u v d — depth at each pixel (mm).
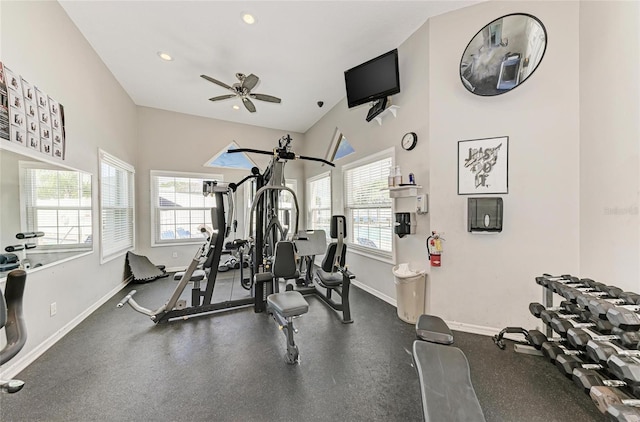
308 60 3182
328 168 4824
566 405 1485
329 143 4715
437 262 2430
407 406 1485
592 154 1833
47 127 2143
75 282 2521
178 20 2512
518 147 2148
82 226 2668
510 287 2207
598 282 1687
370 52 3016
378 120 3211
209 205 5129
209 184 2859
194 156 4949
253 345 2154
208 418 1401
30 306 1946
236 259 4961
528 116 2111
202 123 5012
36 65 2023
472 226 2246
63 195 2373
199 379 1719
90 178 2832
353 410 1457
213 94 4094
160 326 2494
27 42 1929
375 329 2447
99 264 3021
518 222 2164
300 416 1415
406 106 2785
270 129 5684
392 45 2887
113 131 3490
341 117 4281
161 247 4664
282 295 2068
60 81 2320
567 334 1582
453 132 2381
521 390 1604
